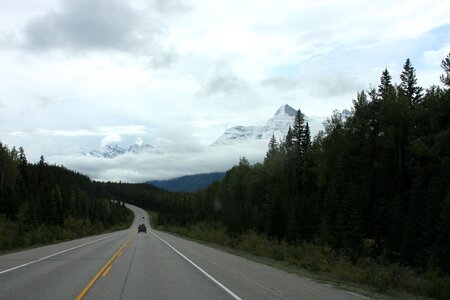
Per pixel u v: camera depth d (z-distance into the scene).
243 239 37.28
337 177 68.94
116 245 38.03
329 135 75.19
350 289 13.75
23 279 14.80
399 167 61.00
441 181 49.38
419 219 47.97
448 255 37.50
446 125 55.16
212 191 138.88
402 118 61.66
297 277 16.41
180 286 13.45
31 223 70.00
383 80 69.44
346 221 58.28
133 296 11.58
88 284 13.67
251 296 11.70
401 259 46.12
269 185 95.19
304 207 71.06
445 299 13.89
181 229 91.12
